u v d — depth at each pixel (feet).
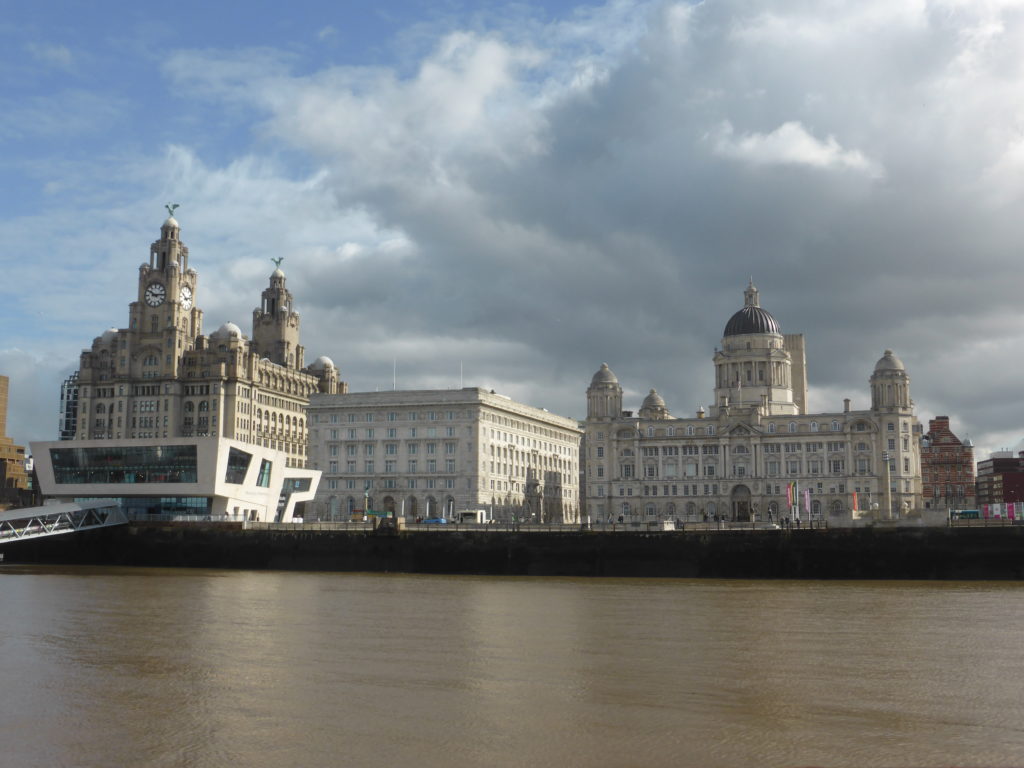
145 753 158.71
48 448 597.11
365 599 368.48
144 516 586.86
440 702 191.01
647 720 177.06
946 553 462.19
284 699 193.67
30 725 175.01
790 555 481.46
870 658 237.45
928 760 154.20
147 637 269.64
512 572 516.32
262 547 547.08
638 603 354.54
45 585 422.41
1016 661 232.73
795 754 156.97
